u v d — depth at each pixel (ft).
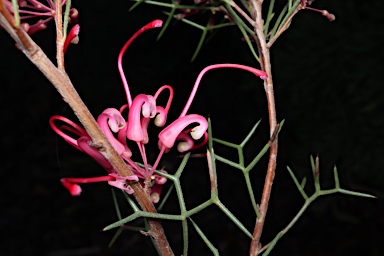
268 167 0.72
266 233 2.17
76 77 2.94
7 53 3.32
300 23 1.55
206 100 2.54
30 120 3.10
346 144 1.56
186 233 0.65
